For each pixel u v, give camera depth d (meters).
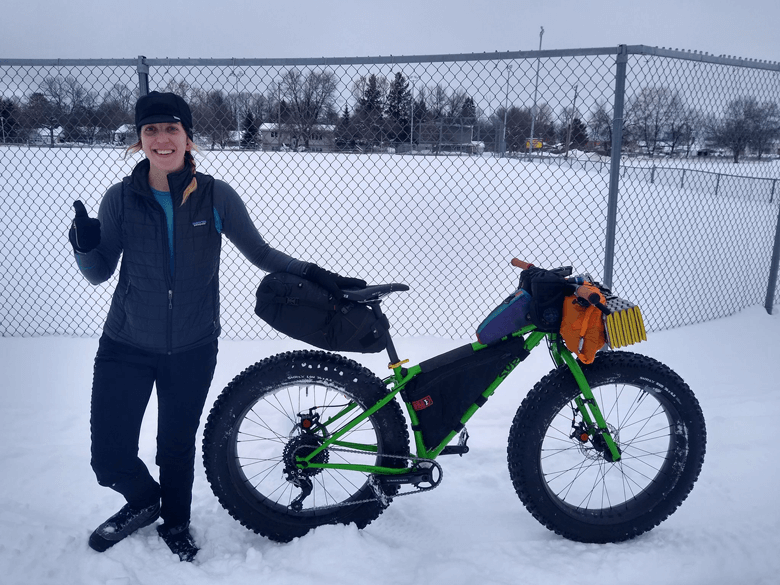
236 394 2.28
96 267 2.01
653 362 2.33
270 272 2.29
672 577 2.17
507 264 7.20
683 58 3.88
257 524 2.37
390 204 10.97
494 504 2.69
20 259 7.21
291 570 2.20
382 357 4.21
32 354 4.34
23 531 2.38
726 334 4.75
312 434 2.36
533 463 2.32
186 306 2.10
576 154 4.44
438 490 2.79
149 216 1.99
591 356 2.16
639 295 6.03
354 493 2.73
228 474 2.32
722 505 2.62
